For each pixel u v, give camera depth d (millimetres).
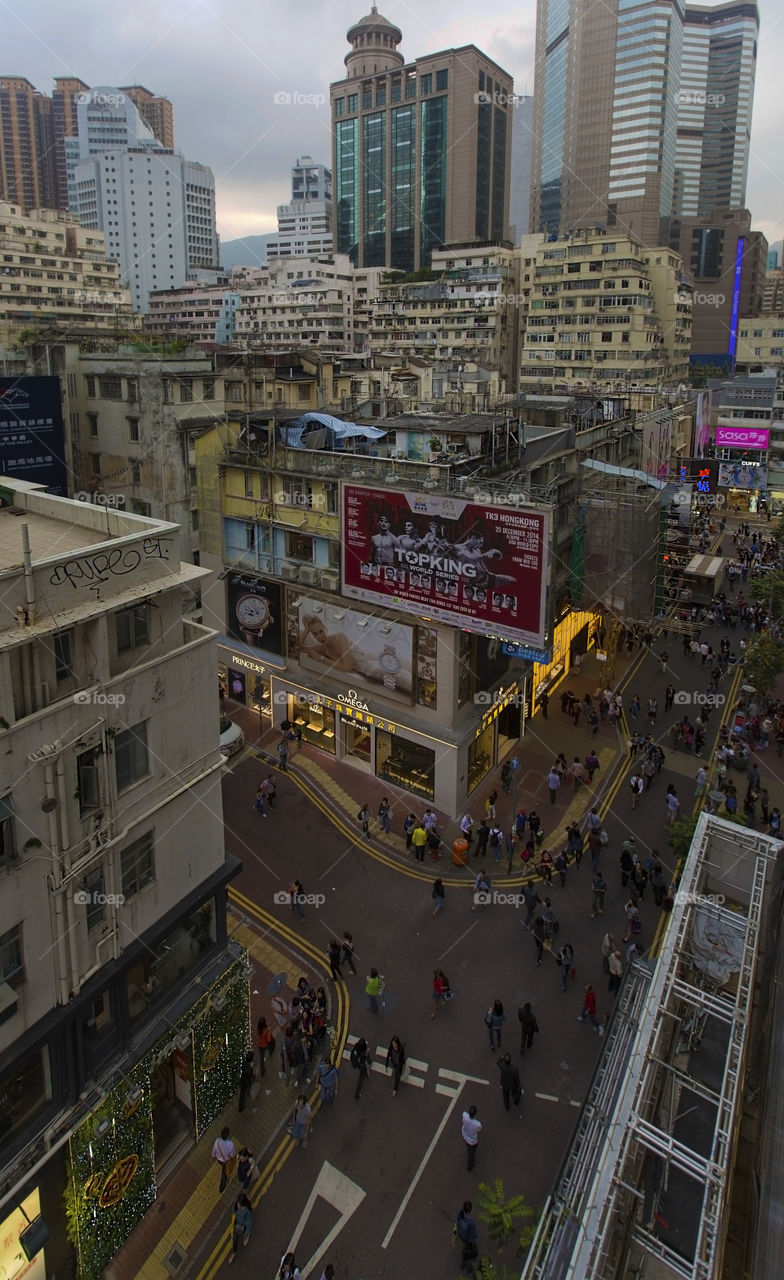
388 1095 21125
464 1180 18938
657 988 14117
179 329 145625
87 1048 16656
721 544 68750
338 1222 18094
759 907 15656
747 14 158500
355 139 169750
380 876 29312
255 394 55562
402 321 115438
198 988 19234
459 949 25922
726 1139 11539
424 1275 17062
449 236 157625
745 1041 12969
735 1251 11898
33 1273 15852
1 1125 15352
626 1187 11242
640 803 33500
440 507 29781
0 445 37406
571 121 141125
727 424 84062
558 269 98000
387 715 33406
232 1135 20203
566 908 27656
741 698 41500
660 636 50281
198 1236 17969
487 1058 22094
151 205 166000
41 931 15219
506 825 31984
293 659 37219
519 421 35719
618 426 52094
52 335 55219
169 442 44469
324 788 34531
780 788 34375
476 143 152250
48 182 183750
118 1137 17094
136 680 16547
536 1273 13867
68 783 15211
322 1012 22578
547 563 27562
